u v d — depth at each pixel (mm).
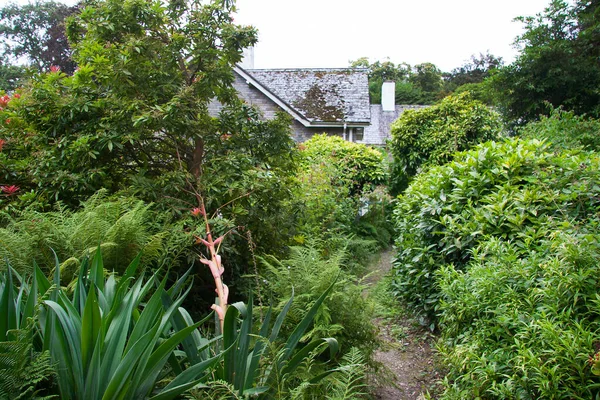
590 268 2168
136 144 3764
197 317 3363
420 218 4551
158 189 3375
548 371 1907
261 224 3766
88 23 3740
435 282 3832
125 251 2732
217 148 4016
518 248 3096
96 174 3441
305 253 3408
